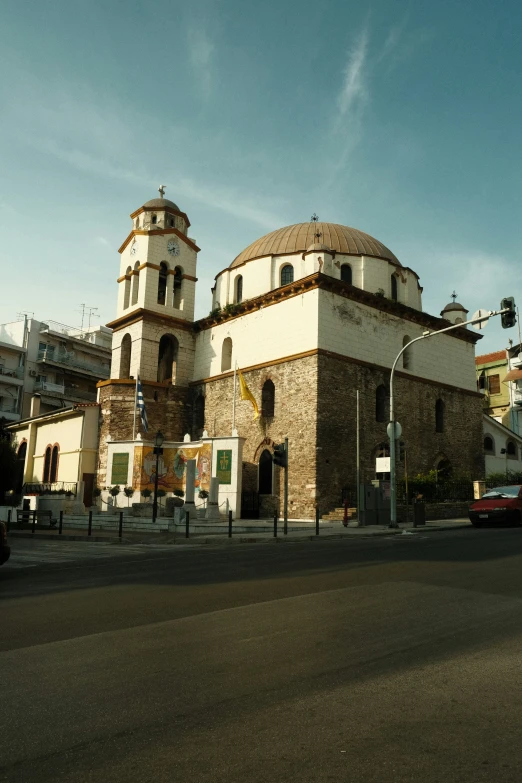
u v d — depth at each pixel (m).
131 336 39.12
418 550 14.10
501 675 5.12
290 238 38.66
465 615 7.27
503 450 43.94
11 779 3.38
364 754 3.66
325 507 30.02
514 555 12.66
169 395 38.72
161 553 15.80
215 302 41.09
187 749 3.74
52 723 4.14
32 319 57.72
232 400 36.31
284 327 33.69
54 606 8.41
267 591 9.02
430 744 3.80
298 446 31.31
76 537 21.08
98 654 5.84
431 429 36.81
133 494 33.00
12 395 54.91
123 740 3.87
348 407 32.22
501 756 3.64
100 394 39.00
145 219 41.03
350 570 10.91
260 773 3.43
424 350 37.81
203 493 31.00
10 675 5.21
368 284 36.69
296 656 5.66
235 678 5.05
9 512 30.02
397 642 6.12
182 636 6.48
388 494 26.44
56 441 41.72
